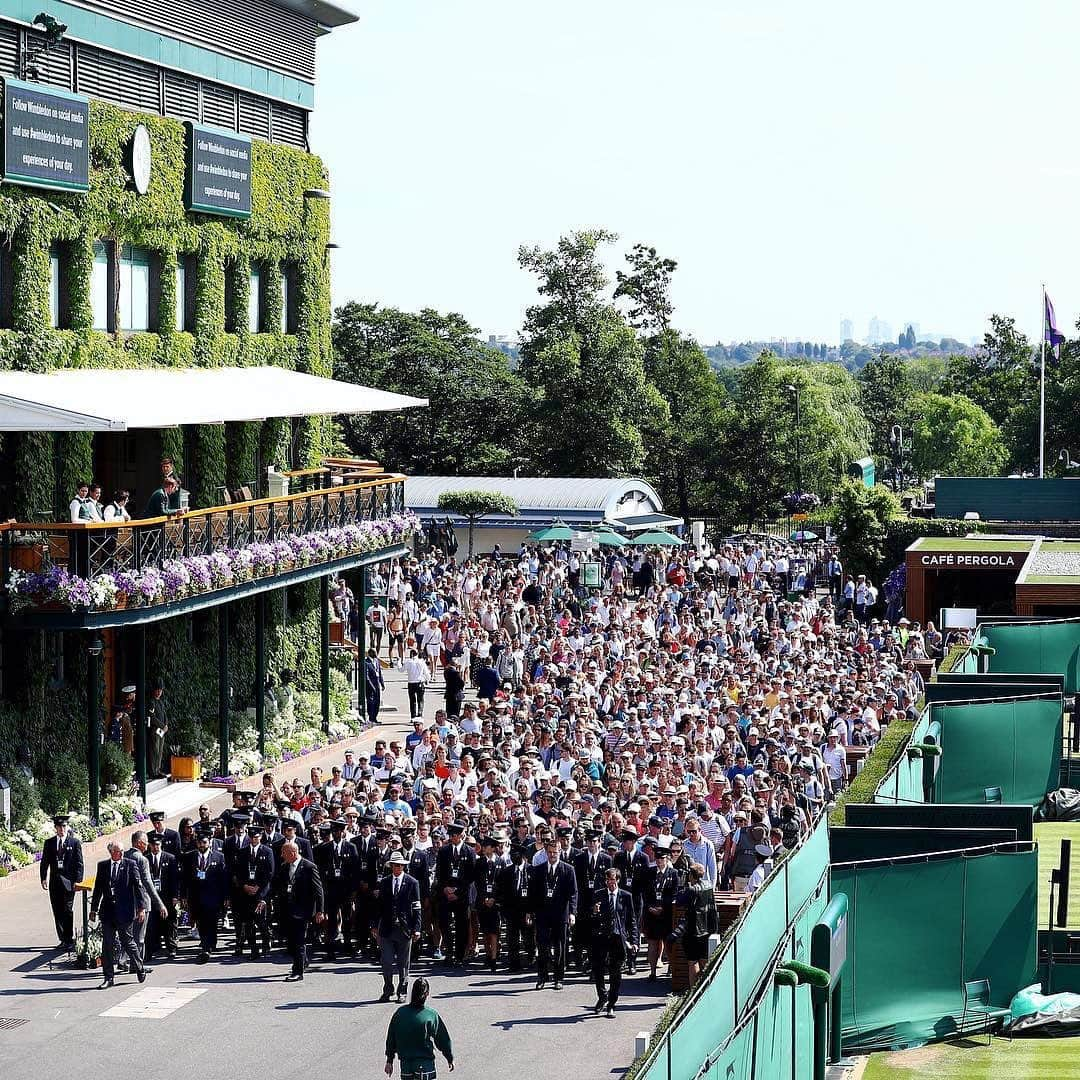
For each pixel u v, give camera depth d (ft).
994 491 306.76
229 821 99.19
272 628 165.89
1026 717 138.00
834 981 79.61
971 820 96.78
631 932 89.81
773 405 456.45
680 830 99.14
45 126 132.67
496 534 309.83
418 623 202.80
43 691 128.47
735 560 262.47
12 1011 87.15
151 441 152.15
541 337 478.59
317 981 92.48
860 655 162.71
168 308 152.97
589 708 131.85
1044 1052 86.89
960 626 191.21
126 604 120.26
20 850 116.98
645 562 249.55
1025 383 582.35
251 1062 79.61
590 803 101.40
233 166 160.66
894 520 272.72
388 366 434.71
